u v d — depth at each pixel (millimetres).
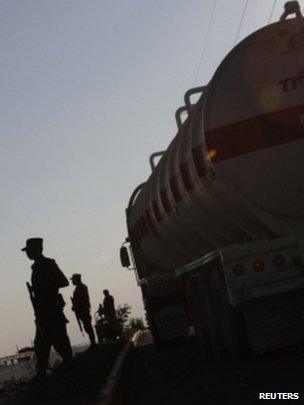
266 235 13094
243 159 12641
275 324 12820
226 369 13258
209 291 15297
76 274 21969
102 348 22094
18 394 11227
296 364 11953
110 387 11711
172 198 16234
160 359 19141
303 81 12484
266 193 12648
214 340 15438
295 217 12711
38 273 12289
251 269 12695
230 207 13227
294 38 12641
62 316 12320
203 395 10867
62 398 10656
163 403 10984
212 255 13492
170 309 22391
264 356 13867
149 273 25031
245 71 12734
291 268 12680
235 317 13445
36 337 12383
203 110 12875
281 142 12477
